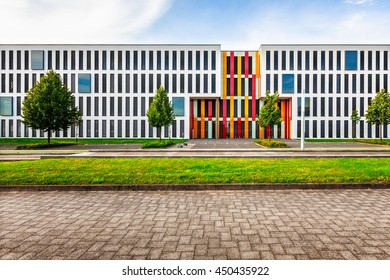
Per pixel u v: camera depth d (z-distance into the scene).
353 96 44.94
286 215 5.49
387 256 3.74
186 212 5.75
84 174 9.12
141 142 33.91
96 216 5.51
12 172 9.41
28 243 4.20
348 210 5.80
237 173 9.18
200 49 46.31
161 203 6.48
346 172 9.21
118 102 46.06
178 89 46.22
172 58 46.38
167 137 46.19
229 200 6.71
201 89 46.19
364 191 7.55
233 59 48.69
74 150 21.89
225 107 49.03
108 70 46.06
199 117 49.59
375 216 5.40
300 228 4.76
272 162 11.82
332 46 45.09
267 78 45.50
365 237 4.35
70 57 45.81
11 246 4.10
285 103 48.72
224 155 15.63
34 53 45.41
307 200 6.64
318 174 8.94
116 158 13.54
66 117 27.45
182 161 12.14
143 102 46.16
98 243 4.18
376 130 44.94
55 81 27.39
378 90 44.69
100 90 46.03
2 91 45.28
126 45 46.16
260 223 5.04
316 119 45.22
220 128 49.06
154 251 3.91
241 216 5.46
